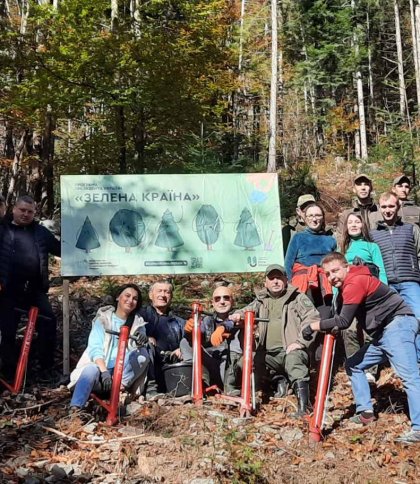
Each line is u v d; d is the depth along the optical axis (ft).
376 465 15.33
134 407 18.44
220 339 19.79
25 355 19.94
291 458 15.55
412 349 16.65
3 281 20.92
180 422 17.26
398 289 19.99
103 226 22.56
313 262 21.81
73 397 17.80
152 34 38.83
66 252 22.18
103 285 31.27
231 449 14.96
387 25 118.01
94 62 36.94
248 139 71.77
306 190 51.55
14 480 14.14
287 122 105.19
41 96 37.58
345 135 113.19
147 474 14.80
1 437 16.31
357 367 17.78
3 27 40.19
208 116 45.88
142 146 41.57
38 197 46.88
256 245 23.00
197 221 22.97
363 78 107.65
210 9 41.65
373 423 17.63
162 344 20.94
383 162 63.36
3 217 21.66
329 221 49.78
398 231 20.27
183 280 32.45
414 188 51.19
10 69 38.70
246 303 29.35
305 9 99.14
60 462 15.14
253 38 83.82
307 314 19.29
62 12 37.88
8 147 55.93
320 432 16.44
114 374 17.54
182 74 38.73
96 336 19.10
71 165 42.70
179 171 43.42
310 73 98.89
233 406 18.76
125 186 22.91
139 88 38.06
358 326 18.38
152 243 22.65
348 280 16.72
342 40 101.19
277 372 20.12
